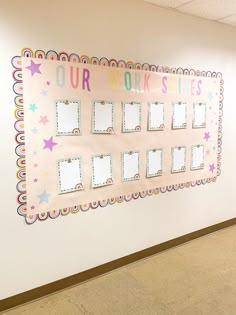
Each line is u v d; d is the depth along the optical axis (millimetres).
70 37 2057
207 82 2922
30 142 1973
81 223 2285
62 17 2010
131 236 2605
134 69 2395
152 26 2459
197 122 2896
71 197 2197
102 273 2469
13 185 1945
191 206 3021
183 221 2982
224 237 3182
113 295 2188
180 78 2699
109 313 1996
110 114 2307
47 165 2059
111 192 2404
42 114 1996
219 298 2150
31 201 2023
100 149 2291
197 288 2273
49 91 2006
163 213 2799
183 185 2902
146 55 2453
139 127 2482
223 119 3146
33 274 2111
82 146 2197
